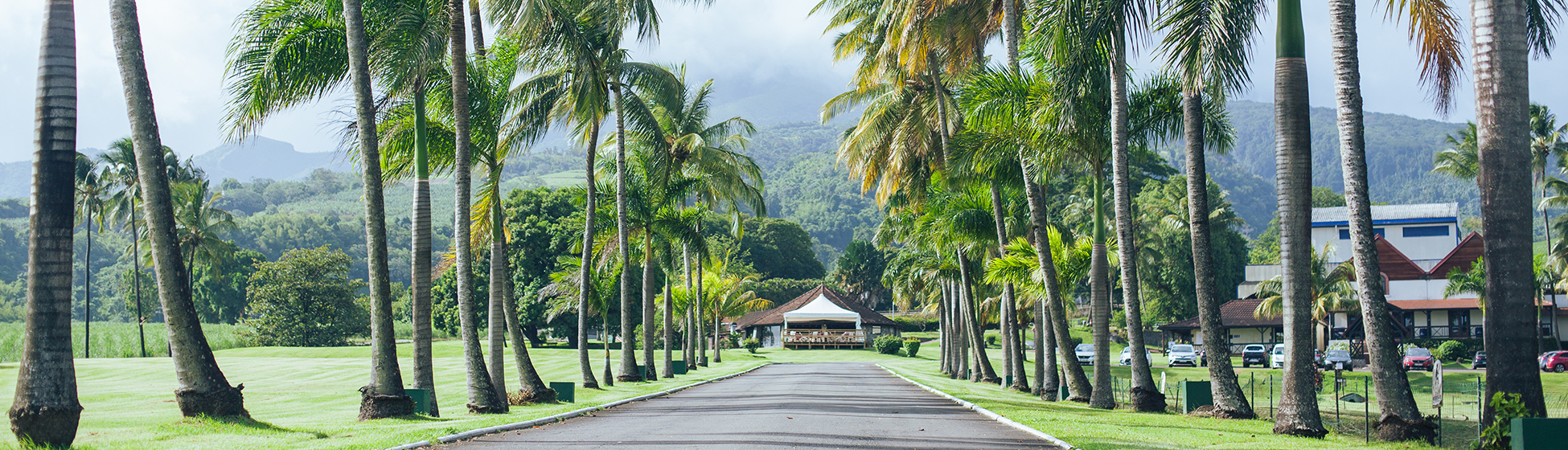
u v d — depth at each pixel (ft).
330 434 39.09
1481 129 33.35
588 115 78.74
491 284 68.13
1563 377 128.16
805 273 402.11
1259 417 58.03
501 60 67.26
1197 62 47.73
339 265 237.86
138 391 86.94
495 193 68.18
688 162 121.19
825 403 66.90
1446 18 46.09
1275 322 198.80
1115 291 279.90
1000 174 75.51
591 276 119.96
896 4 75.36
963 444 37.86
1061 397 79.20
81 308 404.36
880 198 106.42
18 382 33.19
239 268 309.22
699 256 123.65
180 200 203.82
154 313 306.55
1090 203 226.38
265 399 79.05
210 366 42.06
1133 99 67.72
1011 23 70.03
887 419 50.78
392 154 63.77
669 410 60.54
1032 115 63.10
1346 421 60.44
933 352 257.34
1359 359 169.99
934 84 86.69
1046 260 70.90
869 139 95.96
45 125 33.78
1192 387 60.70
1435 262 213.05
